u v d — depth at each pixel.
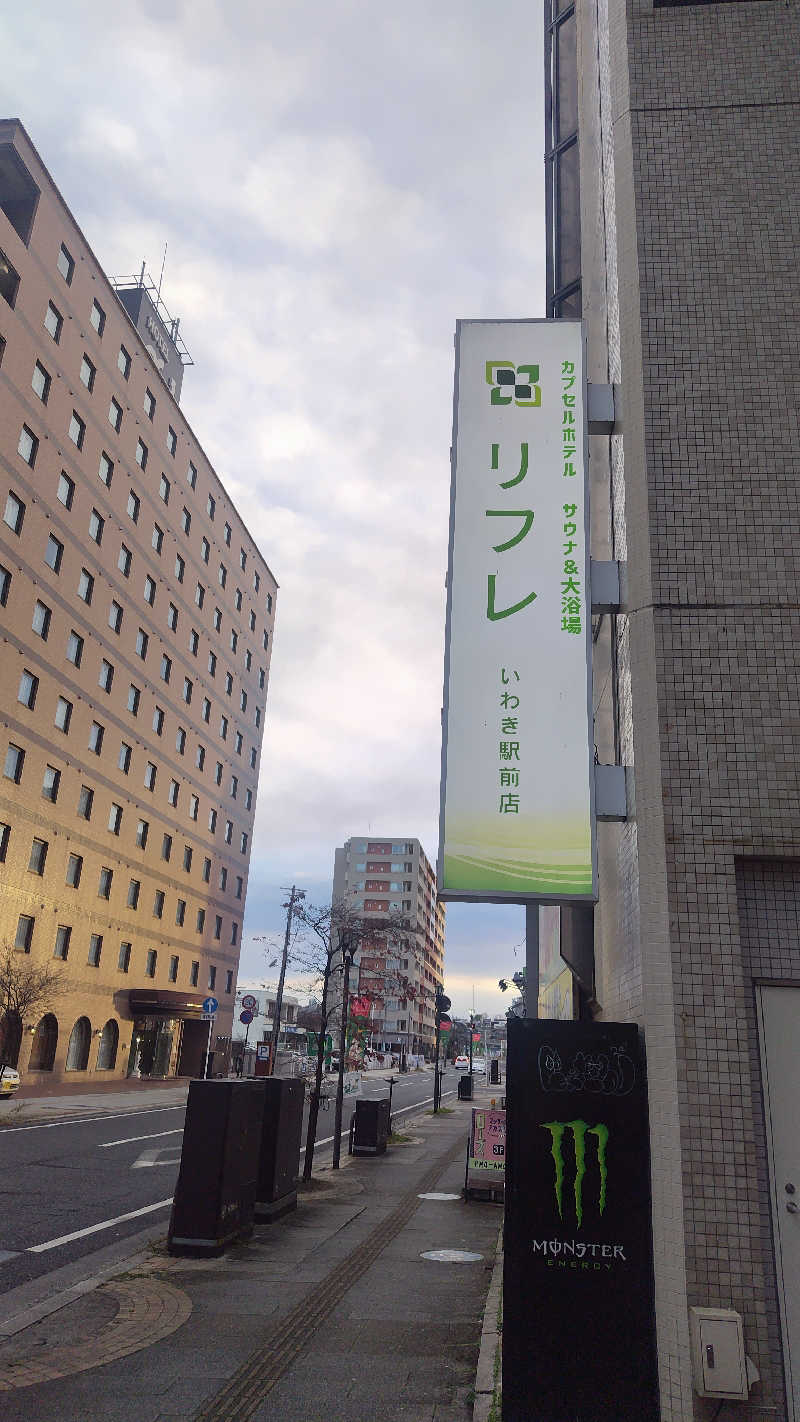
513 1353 4.47
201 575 48.78
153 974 42.50
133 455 40.47
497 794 5.44
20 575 31.42
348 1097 36.16
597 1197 4.68
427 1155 17.72
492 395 6.24
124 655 39.62
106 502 37.88
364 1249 8.78
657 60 6.34
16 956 30.80
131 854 40.28
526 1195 4.71
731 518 5.31
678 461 5.45
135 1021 40.22
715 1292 4.08
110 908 38.16
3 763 30.34
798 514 5.30
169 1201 11.51
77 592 35.44
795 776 4.81
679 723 4.95
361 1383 5.11
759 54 6.27
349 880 121.25
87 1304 6.70
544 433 6.12
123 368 39.56
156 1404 4.74
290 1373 5.25
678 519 5.34
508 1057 4.93
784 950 4.65
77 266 35.38
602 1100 4.82
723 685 5.00
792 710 4.93
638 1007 5.04
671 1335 4.13
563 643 5.68
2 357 30.42
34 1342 5.82
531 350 6.34
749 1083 4.34
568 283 12.18
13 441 31.02
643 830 4.91
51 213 33.50
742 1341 3.94
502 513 5.96
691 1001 4.47
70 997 34.44
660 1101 4.48
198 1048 45.59
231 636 53.47
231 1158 8.68
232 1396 4.87
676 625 5.14
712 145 6.11
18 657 31.30
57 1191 11.87
